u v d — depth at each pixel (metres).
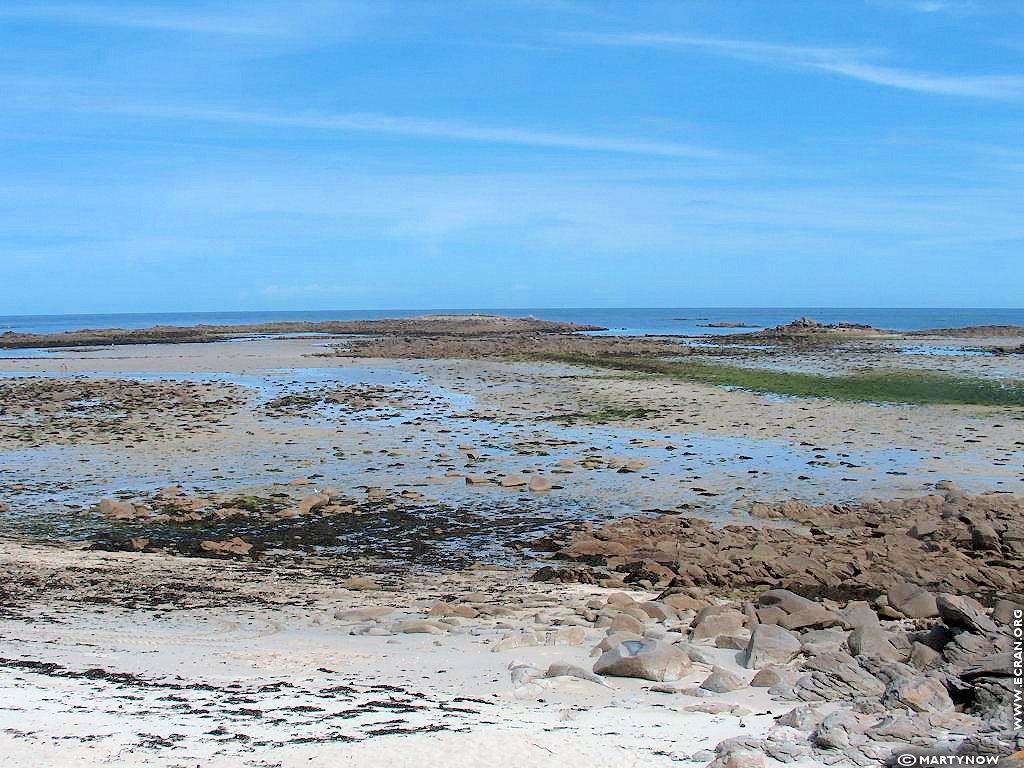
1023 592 15.09
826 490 23.05
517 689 9.84
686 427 31.45
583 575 16.45
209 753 7.64
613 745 8.03
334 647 11.81
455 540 19.17
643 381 42.47
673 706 9.39
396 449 28.45
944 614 11.04
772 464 25.84
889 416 32.72
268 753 7.67
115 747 7.71
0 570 16.22
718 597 14.92
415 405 37.62
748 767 7.43
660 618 13.48
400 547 18.72
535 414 34.78
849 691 9.74
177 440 30.05
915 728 8.52
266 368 55.19
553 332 107.31
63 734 7.98
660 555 17.36
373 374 50.47
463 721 8.68
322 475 25.06
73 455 27.78
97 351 73.38
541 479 23.59
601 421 32.94
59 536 19.48
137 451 28.33
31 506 21.92
